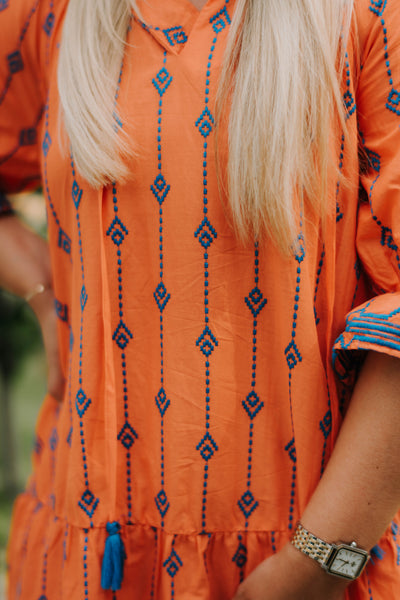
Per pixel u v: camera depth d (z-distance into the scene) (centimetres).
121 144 78
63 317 99
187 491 82
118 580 84
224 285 79
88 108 80
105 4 83
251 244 78
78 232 85
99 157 78
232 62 75
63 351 102
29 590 97
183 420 81
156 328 83
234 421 82
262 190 74
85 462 85
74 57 83
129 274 83
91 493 86
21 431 476
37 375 587
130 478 87
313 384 79
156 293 82
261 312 80
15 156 113
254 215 76
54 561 92
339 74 75
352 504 73
